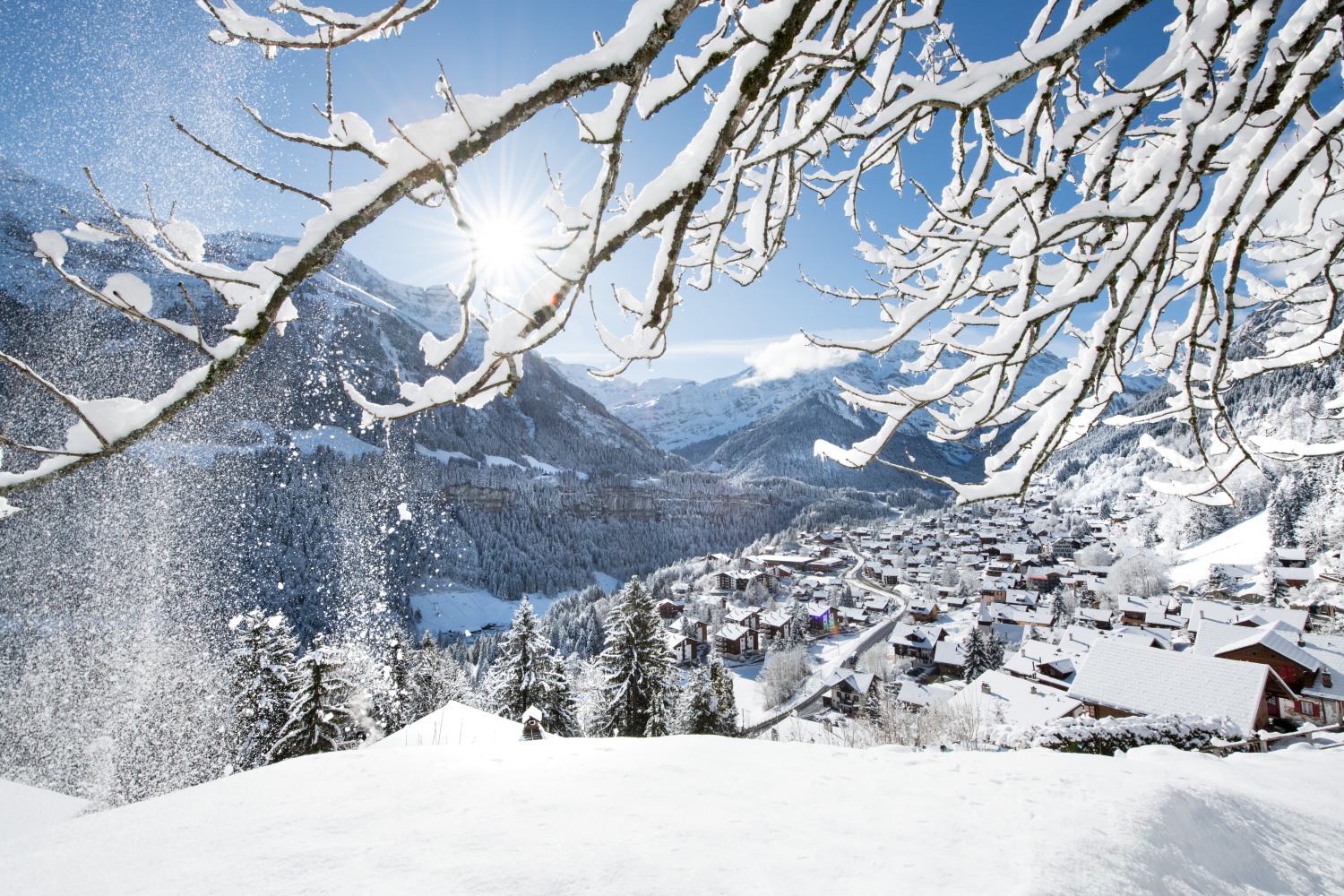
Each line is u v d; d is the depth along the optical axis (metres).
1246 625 37.06
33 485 1.08
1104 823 2.48
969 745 7.78
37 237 1.08
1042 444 1.89
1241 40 1.79
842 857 2.27
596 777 3.38
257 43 1.25
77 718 33.16
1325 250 2.69
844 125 2.13
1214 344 2.33
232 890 2.33
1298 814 3.34
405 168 1.21
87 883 2.48
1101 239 2.35
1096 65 2.42
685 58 1.40
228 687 24.84
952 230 2.70
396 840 2.65
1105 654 21.02
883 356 2.30
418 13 1.29
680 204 1.44
